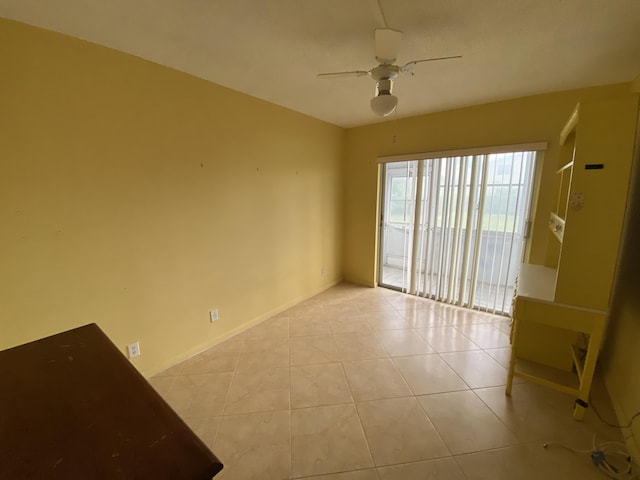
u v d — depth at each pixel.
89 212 1.79
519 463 1.48
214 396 1.99
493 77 2.24
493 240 3.09
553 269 2.55
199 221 2.41
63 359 0.86
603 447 1.56
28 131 1.54
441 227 3.42
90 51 1.72
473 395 1.97
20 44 1.49
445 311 3.30
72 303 1.77
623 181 1.56
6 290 1.54
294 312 3.33
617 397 1.83
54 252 1.68
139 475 0.51
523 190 2.84
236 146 2.62
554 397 1.94
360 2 1.36
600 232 1.63
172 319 2.30
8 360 0.85
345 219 4.29
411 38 1.68
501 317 3.11
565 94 2.53
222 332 2.70
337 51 1.85
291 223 3.35
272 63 2.02
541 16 1.46
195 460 0.55
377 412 1.83
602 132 1.57
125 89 1.88
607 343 2.16
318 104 2.97
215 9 1.41
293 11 1.43
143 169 2.02
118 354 0.90
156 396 0.72
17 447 0.56
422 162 3.46
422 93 2.60
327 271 4.09
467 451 1.55
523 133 2.75
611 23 1.52
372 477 1.42
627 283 1.92
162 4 1.36
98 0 1.33
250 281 2.93
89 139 1.76
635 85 2.21
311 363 2.35
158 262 2.17
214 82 2.38
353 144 4.01
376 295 3.85
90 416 0.65
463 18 1.49
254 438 1.65
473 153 3.01
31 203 1.58
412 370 2.24
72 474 0.51
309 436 1.66
